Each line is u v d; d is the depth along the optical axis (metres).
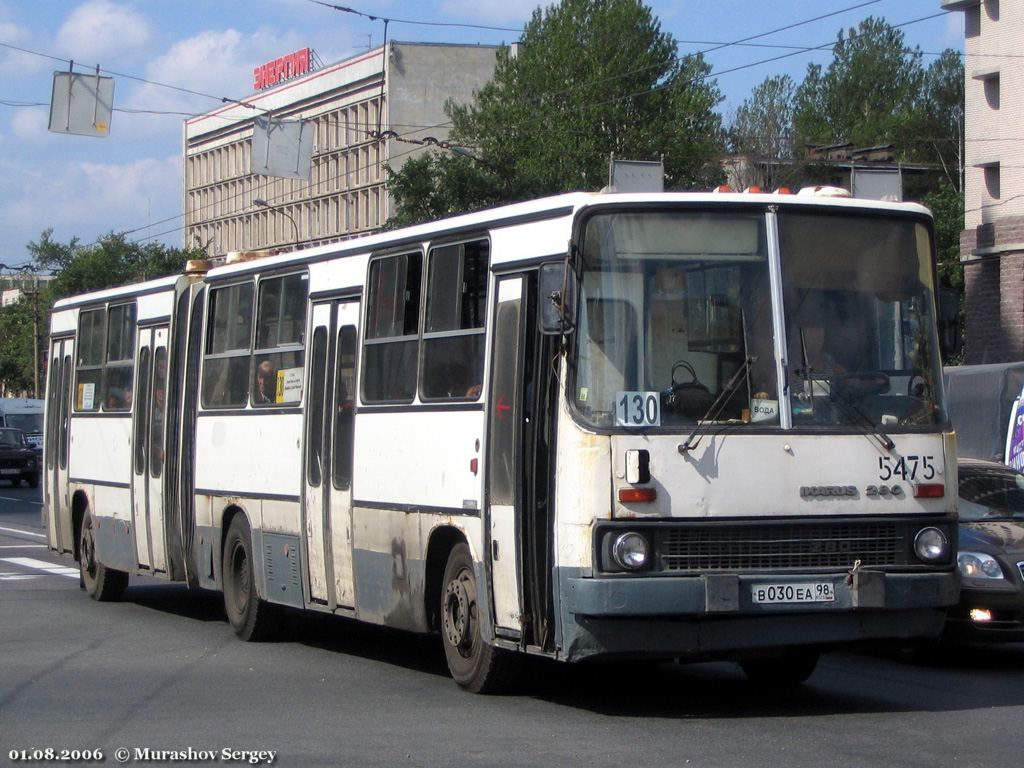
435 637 14.52
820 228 9.58
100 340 18.02
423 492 10.95
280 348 13.52
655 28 56.06
